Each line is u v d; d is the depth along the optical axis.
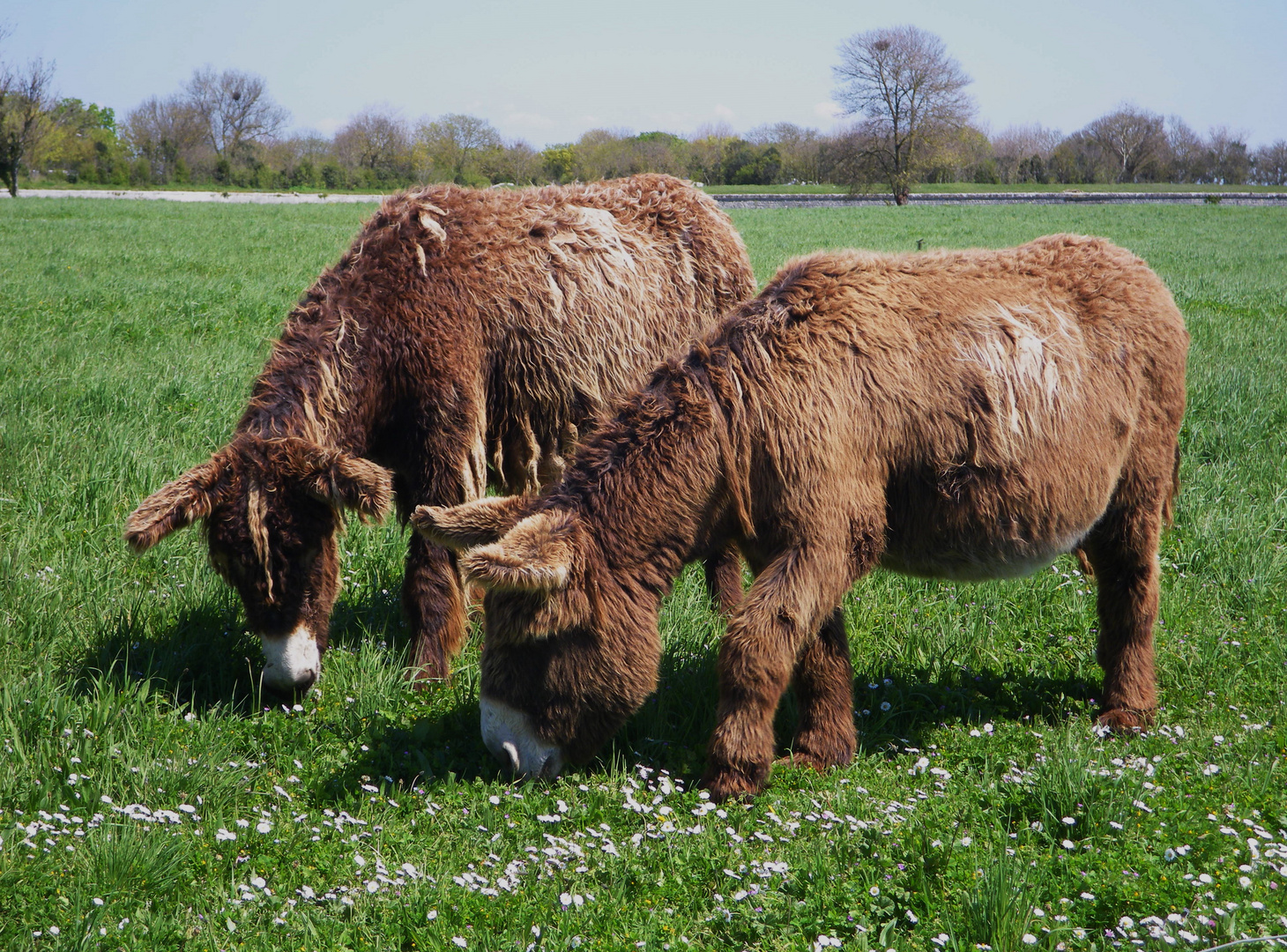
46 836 3.15
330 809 3.49
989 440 3.80
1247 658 4.65
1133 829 3.30
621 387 5.33
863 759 3.96
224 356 9.83
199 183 86.81
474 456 4.70
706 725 4.21
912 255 4.18
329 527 4.12
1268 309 14.70
